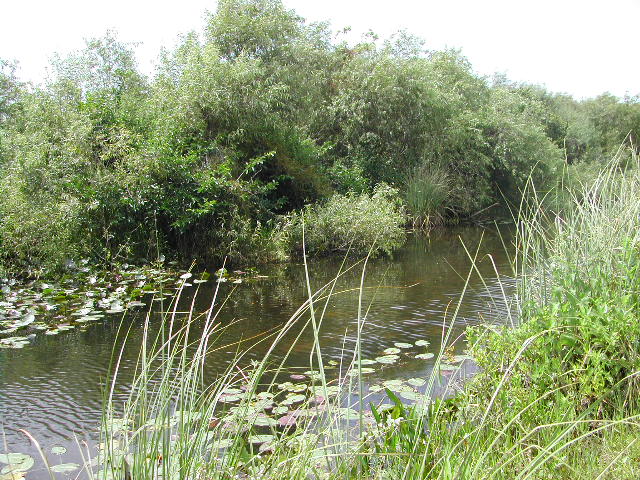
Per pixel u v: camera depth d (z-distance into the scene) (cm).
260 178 1298
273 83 1432
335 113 1802
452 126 1923
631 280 330
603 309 304
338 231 1212
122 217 966
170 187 1030
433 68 2134
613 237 363
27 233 873
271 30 1556
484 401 292
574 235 374
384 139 1811
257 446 324
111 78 1588
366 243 1223
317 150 1505
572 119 3152
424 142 1867
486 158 1978
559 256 373
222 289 849
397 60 1880
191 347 562
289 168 1324
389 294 801
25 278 876
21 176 991
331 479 218
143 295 798
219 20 1523
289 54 1591
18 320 660
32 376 491
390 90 1783
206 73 1201
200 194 1057
